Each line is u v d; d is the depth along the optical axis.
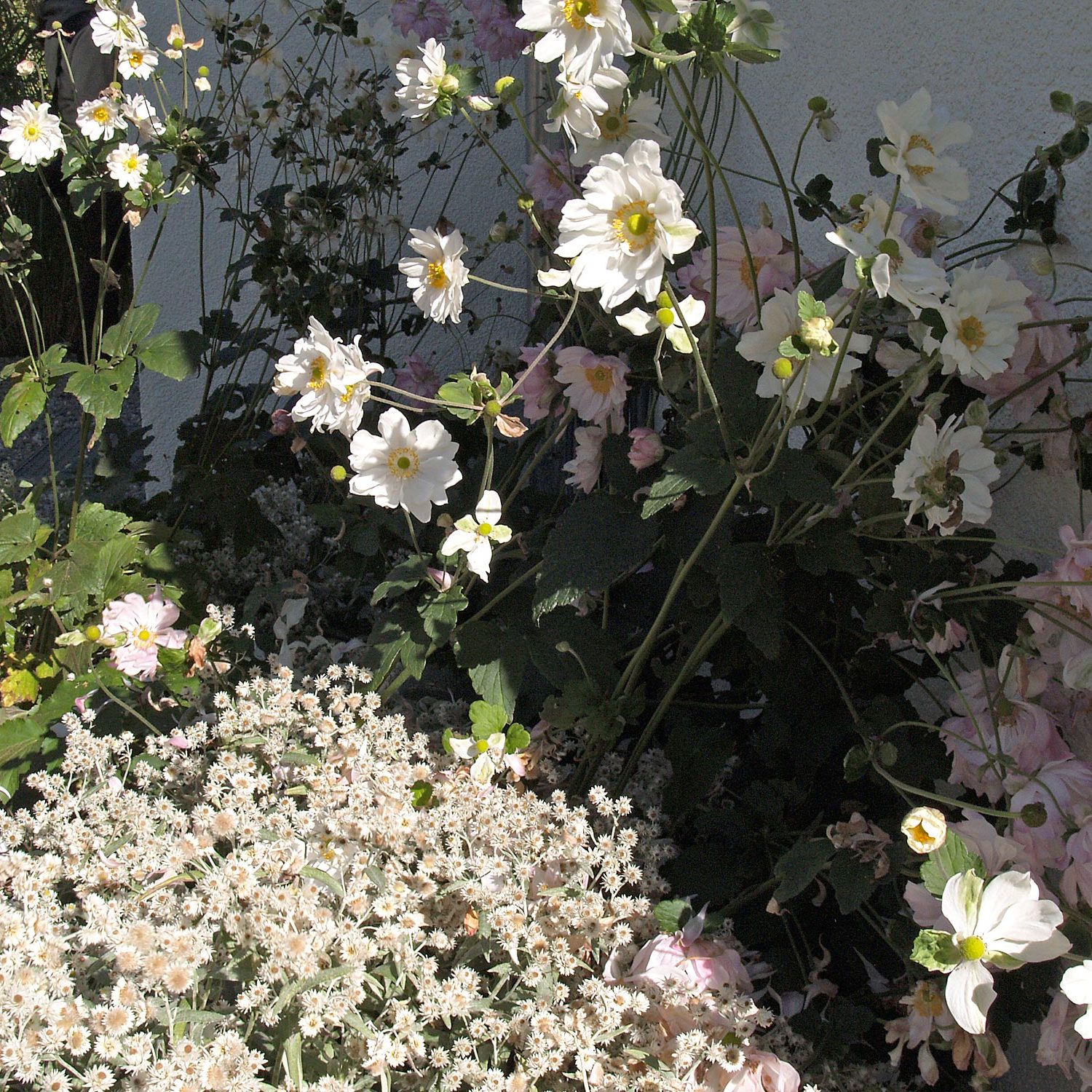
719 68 1.49
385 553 1.93
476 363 2.68
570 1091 1.46
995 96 1.70
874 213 1.49
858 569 1.57
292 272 2.25
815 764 1.64
